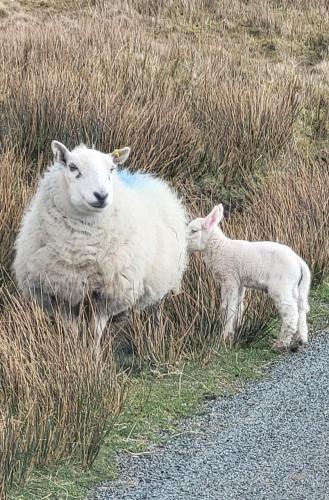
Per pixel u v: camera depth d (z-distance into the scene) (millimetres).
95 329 6008
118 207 5891
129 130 9031
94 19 14148
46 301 6047
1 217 6934
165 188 6711
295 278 6621
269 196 9031
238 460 4938
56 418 5039
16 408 5195
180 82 11391
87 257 5820
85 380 5348
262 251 6676
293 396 5852
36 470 4746
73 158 5723
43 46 11539
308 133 11188
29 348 5523
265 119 10219
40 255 5852
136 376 6145
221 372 6277
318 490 4590
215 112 10242
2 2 14656
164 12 15500
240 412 5621
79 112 9164
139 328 6426
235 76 12109
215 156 9664
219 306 6961
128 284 5973
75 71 10492
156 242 6246
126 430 5305
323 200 8977
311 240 8273
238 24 15594
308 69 14078
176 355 6363
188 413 5621
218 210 6793
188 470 4824
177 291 6750
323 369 6316
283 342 6617
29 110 9023
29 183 8227
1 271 6695
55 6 15094
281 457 4965
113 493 4582
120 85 10344
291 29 15383
